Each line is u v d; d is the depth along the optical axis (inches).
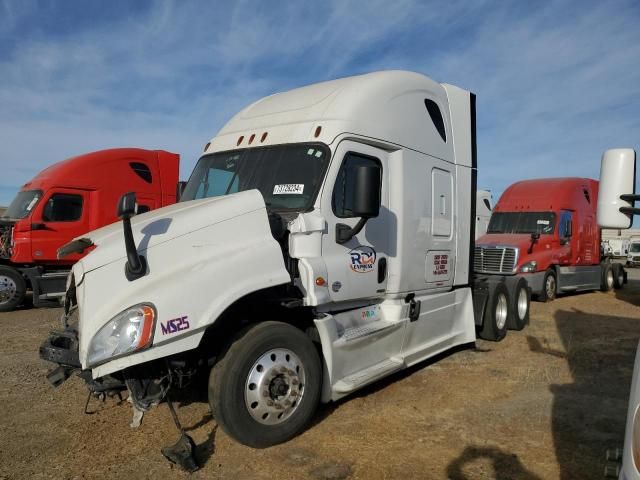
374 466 157.8
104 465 159.6
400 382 238.2
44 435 181.9
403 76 238.7
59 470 157.1
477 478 150.9
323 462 160.4
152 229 161.3
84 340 147.6
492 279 349.1
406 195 227.8
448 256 266.1
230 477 151.9
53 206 482.0
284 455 164.9
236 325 175.6
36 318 425.1
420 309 240.7
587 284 605.9
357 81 219.8
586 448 169.6
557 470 155.3
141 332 142.8
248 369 163.0
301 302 178.9
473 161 293.0
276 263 171.2
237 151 218.8
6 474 154.9
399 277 223.8
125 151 533.0
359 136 203.5
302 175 194.4
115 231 173.2
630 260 1414.9
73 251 166.9
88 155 511.2
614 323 393.4
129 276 152.7
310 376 177.2
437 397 217.6
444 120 264.2
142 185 535.5
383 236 217.2
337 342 191.2
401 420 192.7
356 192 181.6
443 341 263.9
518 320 354.9
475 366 266.2
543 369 260.2
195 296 152.3
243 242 169.8
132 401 154.9
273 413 167.3
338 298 192.1
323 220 185.5
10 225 475.5
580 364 269.9
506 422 191.3
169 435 179.8
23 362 275.4
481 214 861.2
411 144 233.5
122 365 142.9
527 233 555.8
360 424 188.9
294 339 173.5
